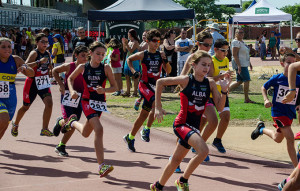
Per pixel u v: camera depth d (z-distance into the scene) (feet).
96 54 17.46
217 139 21.63
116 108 33.68
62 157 20.33
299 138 17.80
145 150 22.12
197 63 14.76
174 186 16.53
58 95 40.73
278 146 22.98
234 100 38.34
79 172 18.01
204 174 18.22
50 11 126.21
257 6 72.28
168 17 49.70
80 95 20.48
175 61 42.19
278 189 16.46
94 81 17.58
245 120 29.40
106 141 23.86
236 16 72.95
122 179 17.20
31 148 21.80
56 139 23.82
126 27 58.08
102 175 16.62
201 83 14.98
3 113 17.89
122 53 41.14
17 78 54.60
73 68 20.27
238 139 24.47
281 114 17.88
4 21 102.68
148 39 21.56
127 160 20.17
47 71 23.53
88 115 17.54
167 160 20.30
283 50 26.04
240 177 17.90
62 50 47.62
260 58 95.61
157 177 17.58
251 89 46.34
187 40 41.04
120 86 41.04
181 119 14.96
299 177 12.34
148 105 21.48
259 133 20.56
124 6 51.39
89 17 50.93
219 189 16.29
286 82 17.71
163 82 14.84
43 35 23.25
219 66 20.33
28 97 23.20
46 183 16.39
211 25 41.63
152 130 25.93
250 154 21.39
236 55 36.09
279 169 19.12
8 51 18.33
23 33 84.89
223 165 19.65
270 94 41.39
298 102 17.92
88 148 22.20
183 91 14.90
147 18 49.96
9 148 21.67
